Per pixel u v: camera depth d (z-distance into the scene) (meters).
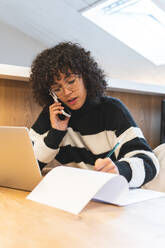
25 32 6.05
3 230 0.51
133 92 2.08
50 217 0.60
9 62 6.02
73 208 0.65
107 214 0.63
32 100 1.79
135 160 1.00
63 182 0.78
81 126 1.45
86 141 1.44
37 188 0.81
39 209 0.67
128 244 0.44
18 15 5.37
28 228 0.52
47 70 1.28
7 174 0.97
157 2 3.36
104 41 4.59
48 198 0.74
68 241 0.45
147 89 2.00
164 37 4.36
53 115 1.33
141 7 3.81
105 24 4.29
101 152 1.41
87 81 1.37
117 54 4.74
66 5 4.19
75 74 1.28
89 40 4.79
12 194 0.86
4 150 0.93
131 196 0.81
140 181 0.96
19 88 1.75
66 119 1.36
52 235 0.48
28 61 6.17
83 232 0.50
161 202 0.75
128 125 1.28
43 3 4.47
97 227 0.53
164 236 0.48
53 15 4.67
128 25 4.39
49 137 1.31
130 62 4.75
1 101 1.70
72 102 1.34
